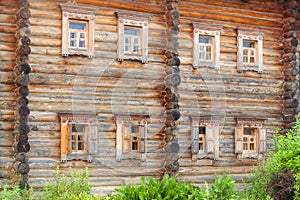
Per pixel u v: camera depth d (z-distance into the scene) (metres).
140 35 14.72
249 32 16.45
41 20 13.64
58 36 13.80
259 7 16.73
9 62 13.41
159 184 10.16
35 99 13.45
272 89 16.88
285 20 17.05
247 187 14.88
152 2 15.05
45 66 13.60
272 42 16.97
